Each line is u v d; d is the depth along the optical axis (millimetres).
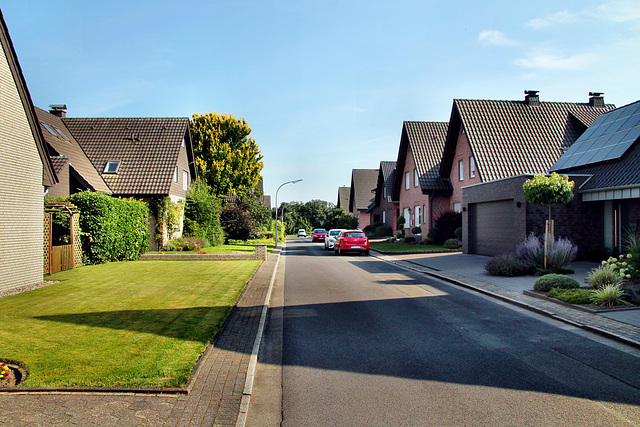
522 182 16531
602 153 17500
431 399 4621
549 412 4266
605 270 9891
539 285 10289
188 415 4078
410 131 33125
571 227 16422
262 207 38375
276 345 6723
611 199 15188
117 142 27656
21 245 11305
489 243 19906
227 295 10430
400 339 6930
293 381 5223
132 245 19562
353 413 4316
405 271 16406
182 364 5340
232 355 5980
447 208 30094
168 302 9453
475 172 25438
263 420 4203
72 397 4406
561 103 26734
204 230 30062
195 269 16094
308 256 25438
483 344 6586
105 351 5820
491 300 10117
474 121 24578
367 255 25422
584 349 6246
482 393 4758
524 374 5301
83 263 16734
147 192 24672
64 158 21422
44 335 6590
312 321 8312
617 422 4039
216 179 40000
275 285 13055
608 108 27109
